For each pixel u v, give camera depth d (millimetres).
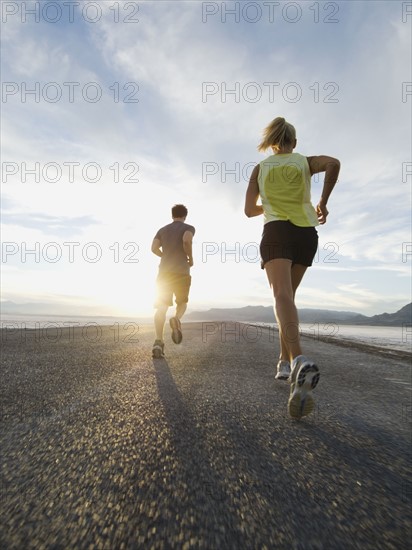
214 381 2270
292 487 889
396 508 809
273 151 2227
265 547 644
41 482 858
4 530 663
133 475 908
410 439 1343
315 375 1433
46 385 1946
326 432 1361
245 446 1161
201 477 915
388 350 4988
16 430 1229
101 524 690
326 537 684
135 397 1739
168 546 632
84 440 1145
